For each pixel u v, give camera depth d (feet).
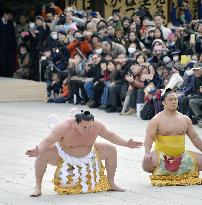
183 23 138.82
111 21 112.06
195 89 85.56
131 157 65.41
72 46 106.01
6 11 128.36
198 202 48.52
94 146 51.67
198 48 97.71
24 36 122.42
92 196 50.49
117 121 88.02
